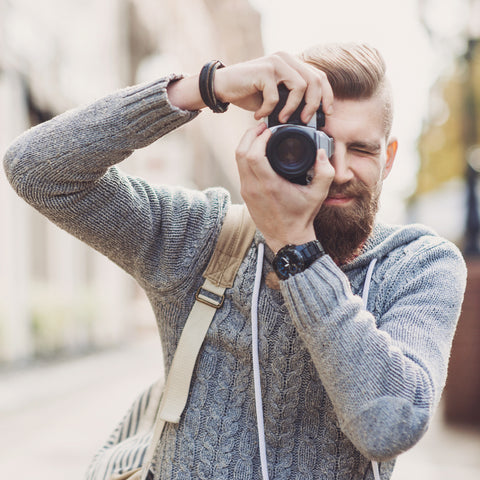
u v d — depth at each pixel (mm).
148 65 19031
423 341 1299
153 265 1479
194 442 1428
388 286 1423
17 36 9102
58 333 11234
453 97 9250
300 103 1309
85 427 6055
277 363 1412
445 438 5520
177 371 1446
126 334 16469
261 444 1372
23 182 1393
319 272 1270
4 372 8617
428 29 8523
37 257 11500
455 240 9906
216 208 1517
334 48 1363
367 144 1325
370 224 1375
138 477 1498
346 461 1403
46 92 10180
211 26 27953
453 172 11445
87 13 12891
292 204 1273
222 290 1459
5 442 5410
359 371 1221
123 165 12609
